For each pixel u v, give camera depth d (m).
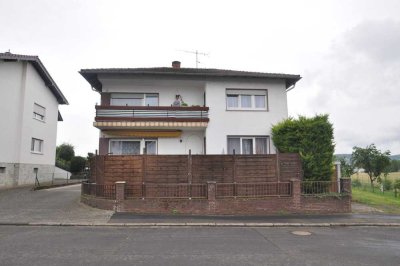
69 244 7.91
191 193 12.98
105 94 18.23
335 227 10.90
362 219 11.98
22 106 21.22
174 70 18.66
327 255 7.13
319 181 13.62
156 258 6.73
